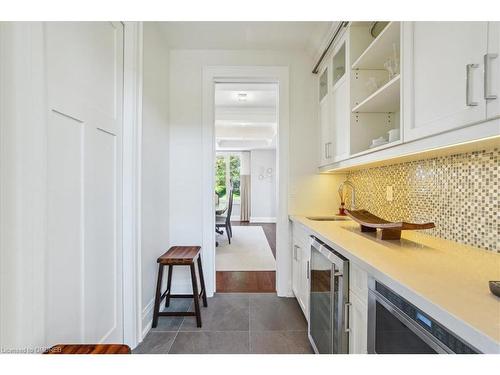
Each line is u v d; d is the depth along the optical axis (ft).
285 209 8.91
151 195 7.06
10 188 2.76
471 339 1.91
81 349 3.10
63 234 3.73
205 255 8.86
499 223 3.72
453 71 3.08
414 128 3.80
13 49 2.79
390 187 6.39
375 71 6.08
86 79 4.34
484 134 2.75
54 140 3.52
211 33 7.88
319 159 8.64
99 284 4.78
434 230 4.92
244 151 28.73
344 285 4.01
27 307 2.90
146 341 6.21
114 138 5.39
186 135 8.87
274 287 9.73
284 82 8.88
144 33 6.60
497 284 2.37
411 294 2.53
